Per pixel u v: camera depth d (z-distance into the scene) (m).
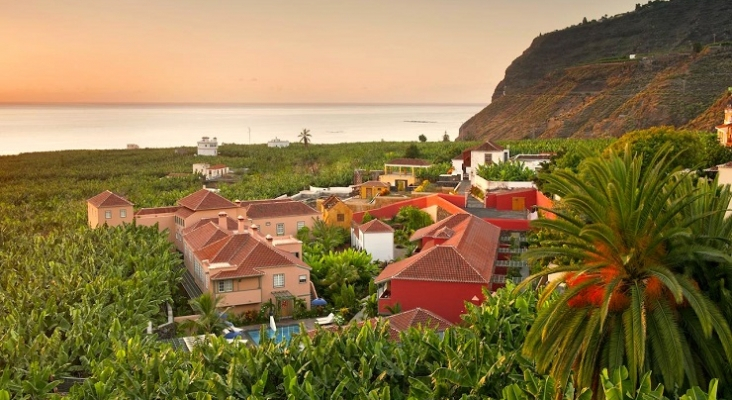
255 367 31.89
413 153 150.25
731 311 22.48
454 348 33.72
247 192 113.50
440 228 65.69
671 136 64.00
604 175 24.55
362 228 71.06
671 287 20.66
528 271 58.94
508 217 78.00
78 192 133.62
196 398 28.52
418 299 49.66
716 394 21.31
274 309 55.94
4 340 39.19
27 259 64.25
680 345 21.12
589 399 22.39
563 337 23.31
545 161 99.50
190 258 65.69
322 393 30.12
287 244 64.19
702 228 24.72
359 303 56.75
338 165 150.00
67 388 37.25
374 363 31.88
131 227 75.06
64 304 47.12
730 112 102.94
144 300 48.44
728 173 45.66
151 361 33.12
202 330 48.47
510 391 25.20
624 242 23.02
